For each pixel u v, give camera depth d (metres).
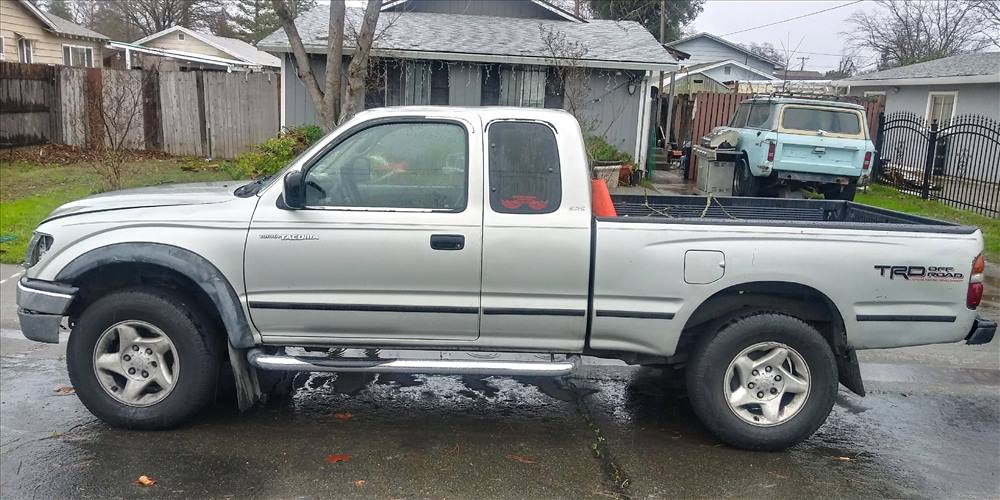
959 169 16.50
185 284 4.34
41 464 3.94
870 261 4.16
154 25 41.91
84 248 4.15
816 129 13.54
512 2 19.98
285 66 15.91
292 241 4.10
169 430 4.39
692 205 5.70
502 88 16.33
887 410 5.08
